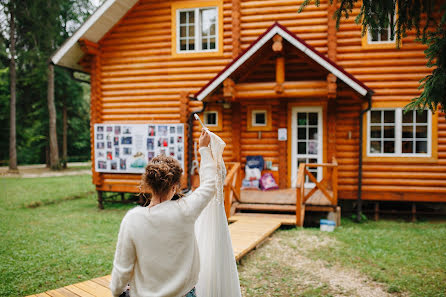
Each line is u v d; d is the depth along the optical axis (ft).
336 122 29.50
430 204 29.89
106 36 34.01
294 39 24.82
